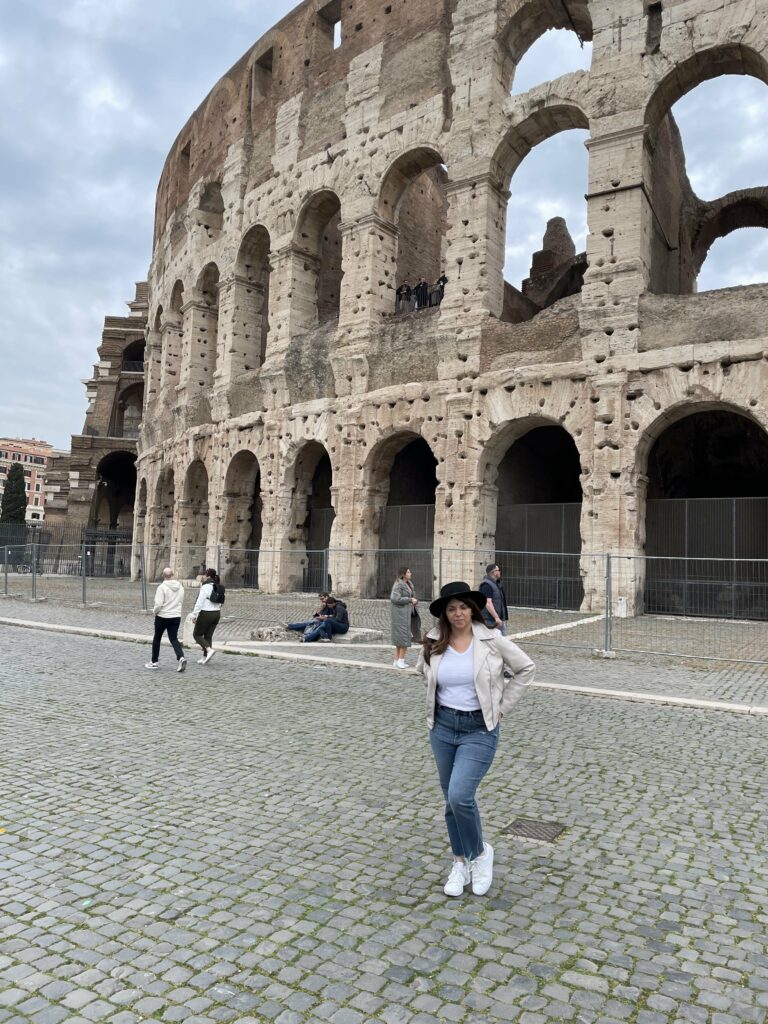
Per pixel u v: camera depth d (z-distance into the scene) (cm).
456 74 3141
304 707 1238
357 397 3294
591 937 522
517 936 521
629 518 2511
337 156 3581
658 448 3241
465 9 3142
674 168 3466
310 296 3847
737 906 571
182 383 4678
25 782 831
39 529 6606
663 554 2619
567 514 2872
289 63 3984
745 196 3903
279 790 812
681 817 749
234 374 4112
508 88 3122
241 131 4262
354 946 504
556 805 776
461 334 2944
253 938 512
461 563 2866
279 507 3606
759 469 3334
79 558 5650
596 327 2611
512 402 2808
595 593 2528
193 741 1007
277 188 3919
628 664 1681
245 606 2738
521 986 462
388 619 2448
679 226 3609
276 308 3831
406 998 446
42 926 525
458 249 3039
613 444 2552
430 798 794
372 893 581
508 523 3009
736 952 507
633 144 2641
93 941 505
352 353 3322
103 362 7312
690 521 2586
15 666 1612
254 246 4181
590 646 1853
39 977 463
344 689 1408
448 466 2941
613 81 2703
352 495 3272
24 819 723
